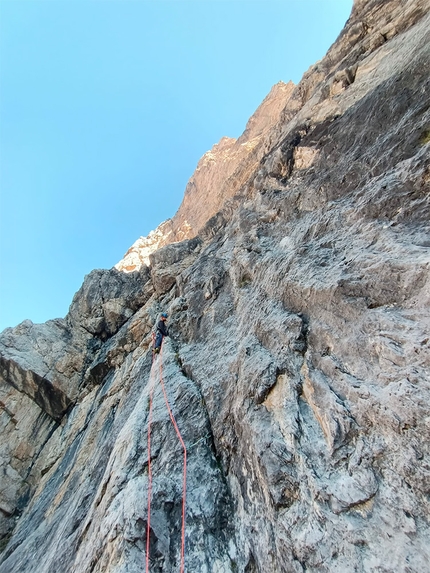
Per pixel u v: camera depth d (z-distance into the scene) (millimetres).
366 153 8258
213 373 7867
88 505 8016
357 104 10469
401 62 9414
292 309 6762
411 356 4242
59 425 17219
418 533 3334
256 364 6422
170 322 11531
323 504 4086
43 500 12773
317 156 10758
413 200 5797
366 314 5145
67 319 21562
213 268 11883
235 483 5566
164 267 17906
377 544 3500
